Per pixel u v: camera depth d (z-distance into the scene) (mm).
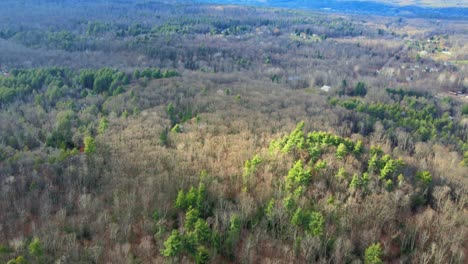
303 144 104750
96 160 101938
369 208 83312
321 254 75500
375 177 93438
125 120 135000
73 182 94938
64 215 81938
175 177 93188
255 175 93938
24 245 73500
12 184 93188
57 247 73375
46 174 97625
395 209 84562
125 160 102125
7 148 114375
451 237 79000
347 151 104188
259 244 77688
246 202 83250
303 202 84125
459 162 120250
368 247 74562
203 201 84375
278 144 107812
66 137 125000
